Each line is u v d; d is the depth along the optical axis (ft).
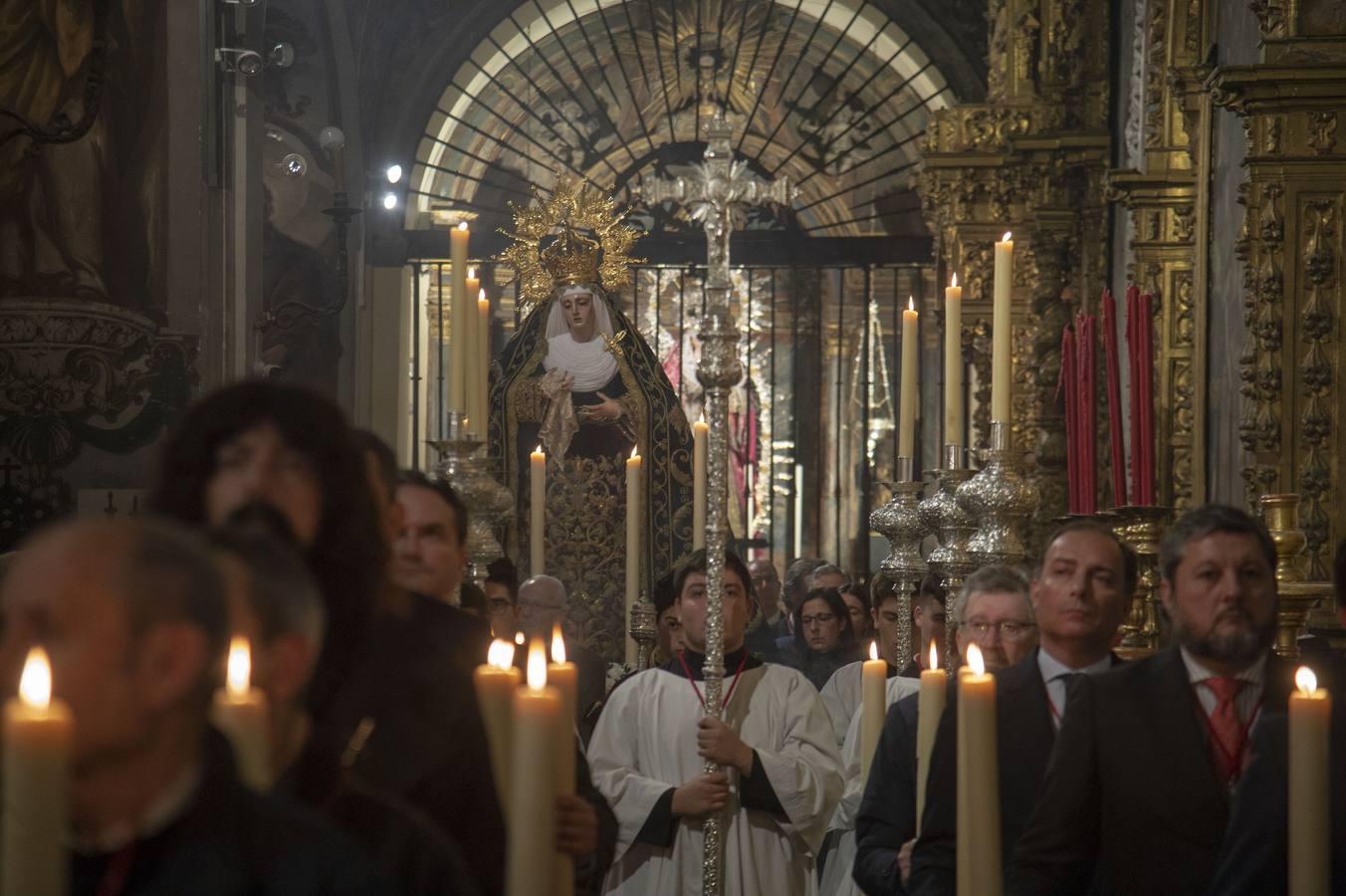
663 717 17.39
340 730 8.09
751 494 74.95
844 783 17.19
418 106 58.54
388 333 56.95
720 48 64.49
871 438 75.51
